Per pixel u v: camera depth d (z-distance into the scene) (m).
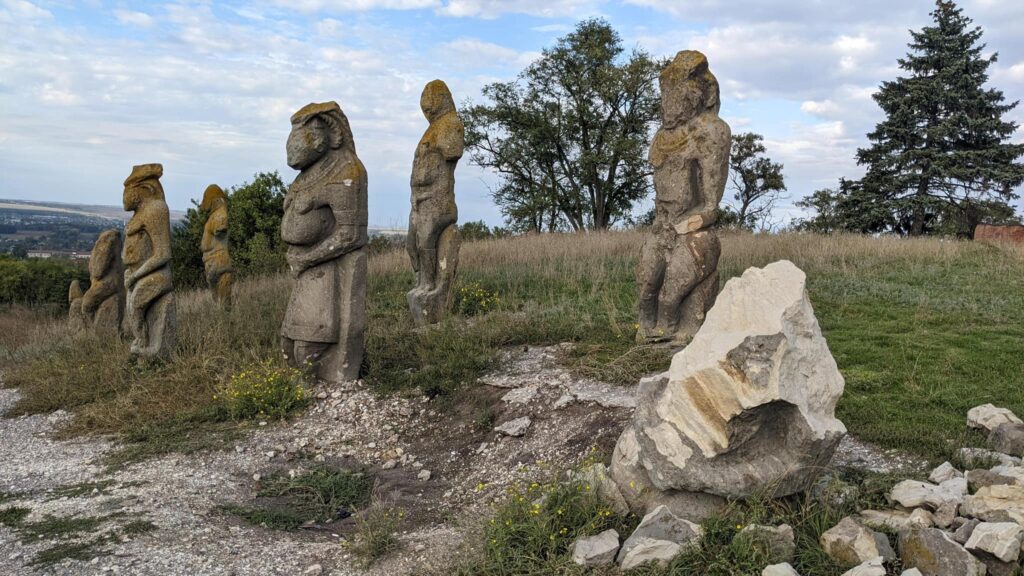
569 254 15.55
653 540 4.27
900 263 14.01
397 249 17.70
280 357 9.28
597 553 4.29
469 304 11.50
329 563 4.80
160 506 5.79
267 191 23.36
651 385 4.88
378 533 5.06
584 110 32.91
